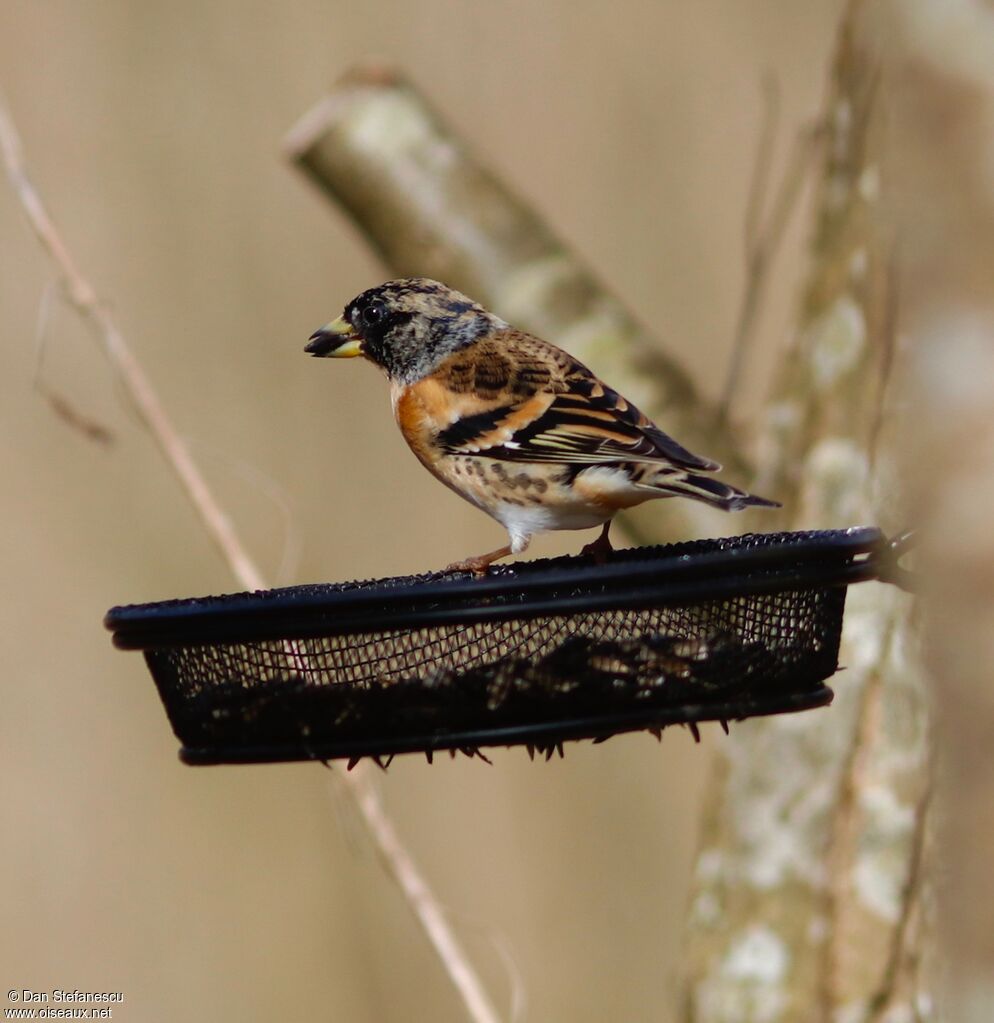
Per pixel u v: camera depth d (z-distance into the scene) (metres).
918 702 10.00
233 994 17.38
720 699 7.21
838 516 10.60
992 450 5.34
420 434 9.55
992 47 5.40
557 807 18.02
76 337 17.39
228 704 7.25
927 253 5.50
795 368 11.29
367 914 17.73
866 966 9.99
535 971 17.50
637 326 12.97
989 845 5.39
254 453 17.42
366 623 6.64
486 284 12.97
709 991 10.48
